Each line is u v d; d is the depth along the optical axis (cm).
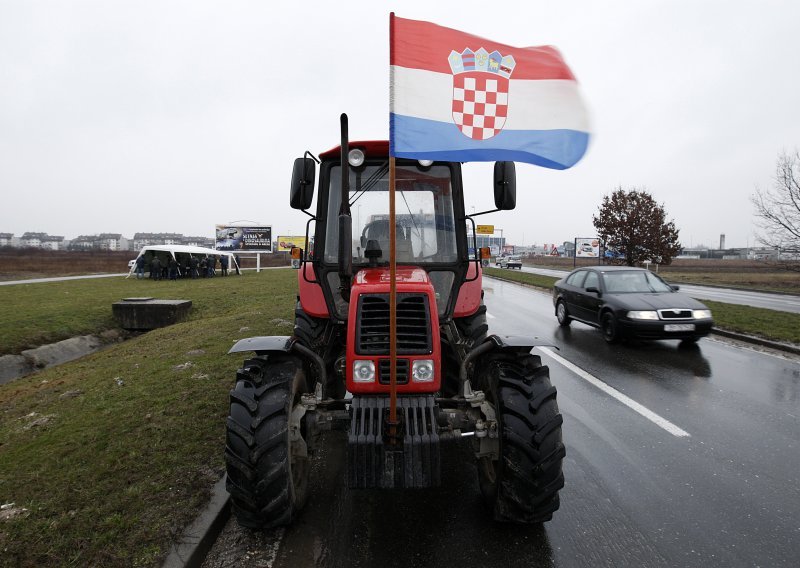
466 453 448
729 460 430
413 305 313
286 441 296
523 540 309
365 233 401
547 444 297
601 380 693
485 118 277
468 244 404
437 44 277
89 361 1012
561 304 1202
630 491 375
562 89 283
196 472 378
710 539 311
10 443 469
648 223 2678
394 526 327
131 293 2142
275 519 296
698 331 900
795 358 826
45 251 8050
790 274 3803
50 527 307
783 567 283
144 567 269
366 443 278
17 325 1277
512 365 329
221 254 3819
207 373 671
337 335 412
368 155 400
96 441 447
